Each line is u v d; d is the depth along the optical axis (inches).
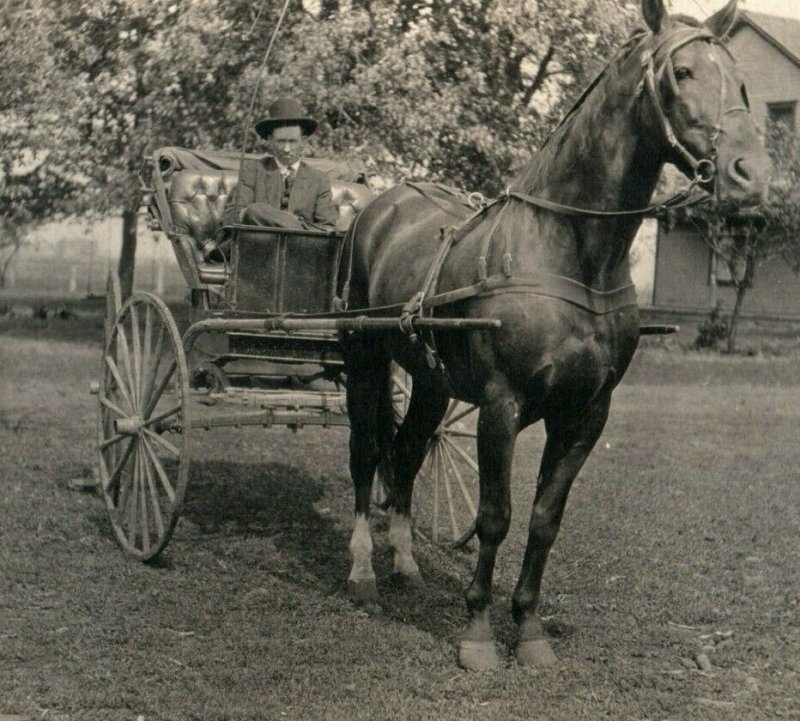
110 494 254.8
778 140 858.1
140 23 658.8
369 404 220.4
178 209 277.6
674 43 153.1
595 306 164.9
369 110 561.3
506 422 167.9
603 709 157.0
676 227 1066.7
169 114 608.1
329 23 532.7
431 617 201.6
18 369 676.7
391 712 154.2
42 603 205.5
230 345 237.0
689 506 304.3
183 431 221.0
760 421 506.0
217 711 153.7
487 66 624.7
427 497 302.7
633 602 211.0
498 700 161.0
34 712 154.6
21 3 611.8
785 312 1024.2
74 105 697.6
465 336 175.8
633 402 587.2
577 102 170.7
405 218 213.8
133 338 245.4
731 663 178.4
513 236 169.8
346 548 251.1
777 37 1056.2
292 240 236.2
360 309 201.6
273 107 270.4
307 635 189.3
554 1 571.2
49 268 1926.7
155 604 205.9
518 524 279.6
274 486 320.8
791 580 227.9
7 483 318.0
